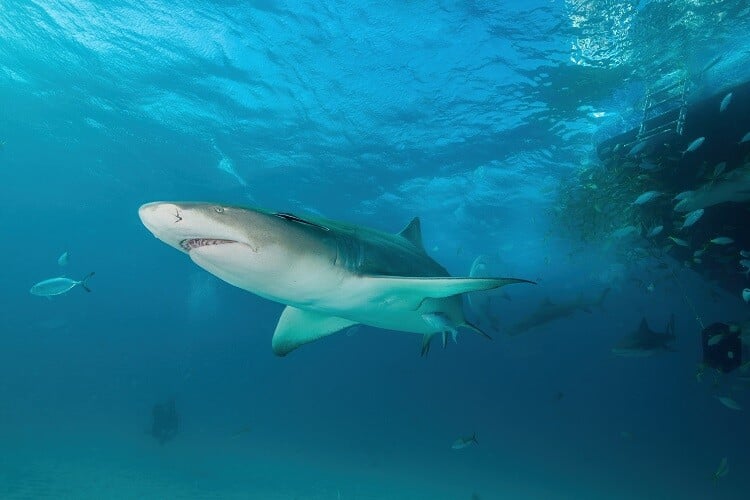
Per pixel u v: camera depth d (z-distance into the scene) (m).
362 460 29.53
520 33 12.83
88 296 78.44
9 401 44.41
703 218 11.09
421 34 13.51
